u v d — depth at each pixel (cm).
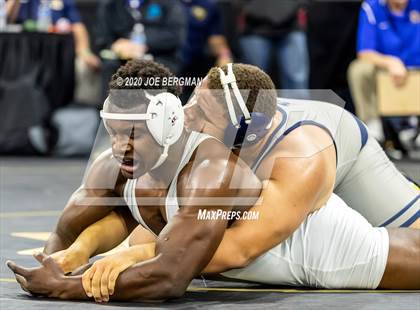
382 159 414
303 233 374
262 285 389
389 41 920
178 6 934
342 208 379
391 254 374
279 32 1020
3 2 1028
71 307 337
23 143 1022
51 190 764
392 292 373
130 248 354
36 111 1015
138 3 919
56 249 380
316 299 357
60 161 995
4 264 430
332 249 373
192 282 396
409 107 900
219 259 351
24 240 506
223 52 1117
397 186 412
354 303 348
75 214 379
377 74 910
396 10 921
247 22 1032
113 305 341
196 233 340
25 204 679
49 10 1044
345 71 973
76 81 1041
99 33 927
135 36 915
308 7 984
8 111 1017
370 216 413
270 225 355
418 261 375
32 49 1016
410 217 411
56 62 1020
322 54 977
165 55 930
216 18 1112
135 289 341
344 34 974
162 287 340
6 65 1013
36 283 352
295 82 1029
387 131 941
